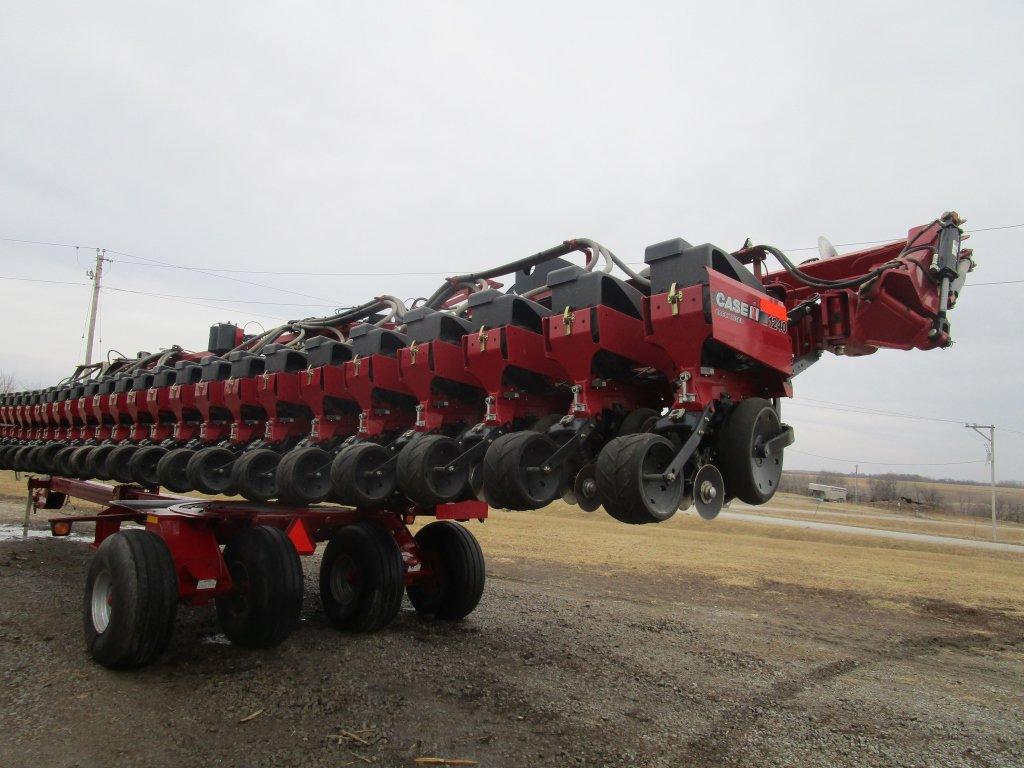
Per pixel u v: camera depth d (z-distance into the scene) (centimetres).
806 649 675
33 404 1287
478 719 426
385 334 580
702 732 427
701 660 600
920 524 4894
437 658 546
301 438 715
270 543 541
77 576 789
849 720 466
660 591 991
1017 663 679
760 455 416
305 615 671
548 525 2020
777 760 389
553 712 444
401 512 630
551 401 518
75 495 920
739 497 419
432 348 508
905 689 554
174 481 781
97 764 343
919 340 495
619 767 368
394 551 608
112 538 498
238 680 471
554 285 443
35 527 1215
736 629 748
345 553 618
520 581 993
